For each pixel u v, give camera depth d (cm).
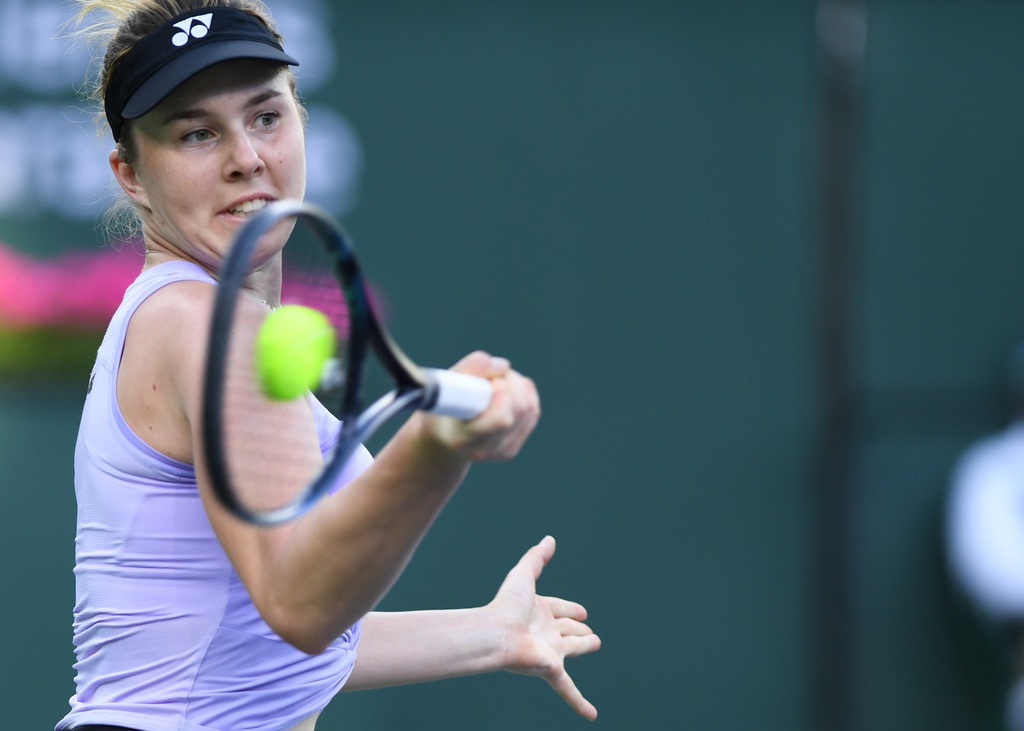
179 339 718
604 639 2427
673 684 2441
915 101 2536
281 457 632
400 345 2409
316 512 615
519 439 616
